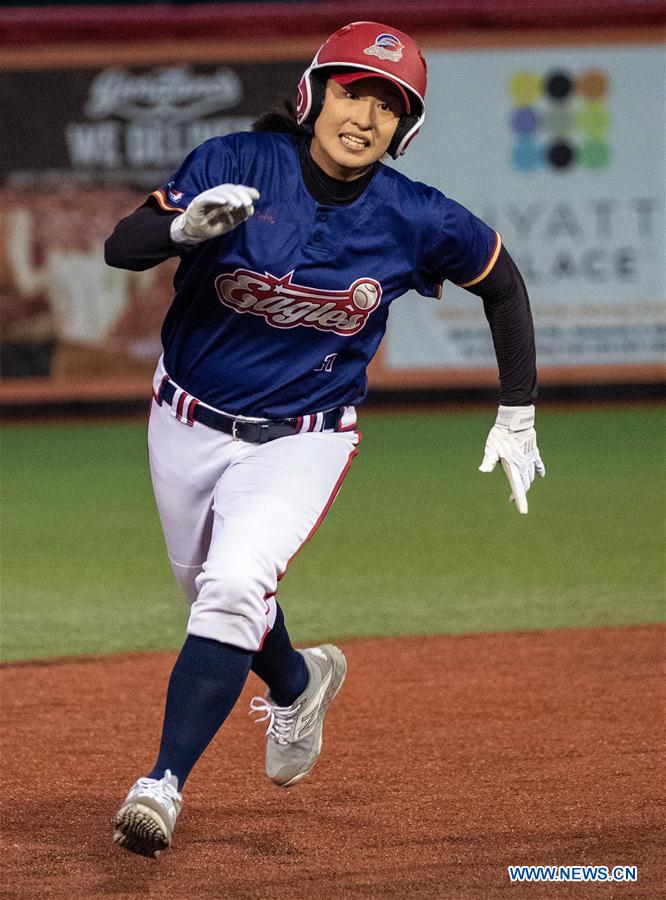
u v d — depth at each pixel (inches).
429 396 1888.5
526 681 658.2
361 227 426.9
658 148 1740.9
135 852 405.4
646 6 1716.3
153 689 654.5
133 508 1174.3
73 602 852.6
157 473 470.3
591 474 1299.2
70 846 454.6
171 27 1701.5
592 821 472.7
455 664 692.1
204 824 474.9
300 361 445.1
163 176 1728.6
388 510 1150.3
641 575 906.1
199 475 460.4
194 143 1726.1
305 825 473.1
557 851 446.3
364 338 451.5
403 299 1740.9
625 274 1754.4
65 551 1007.6
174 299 450.6
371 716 605.3
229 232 420.5
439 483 1275.8
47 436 1640.0
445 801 495.2
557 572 919.0
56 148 1717.5
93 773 532.4
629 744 558.9
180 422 457.7
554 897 408.5
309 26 1708.9
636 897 408.8
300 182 422.9
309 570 938.1
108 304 1733.5
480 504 1170.0
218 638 410.0
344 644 737.6
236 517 420.2
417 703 624.7
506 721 594.2
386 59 402.6
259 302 429.7
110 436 1627.7
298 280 424.8
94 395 1745.8
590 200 1745.8
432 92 1731.1
